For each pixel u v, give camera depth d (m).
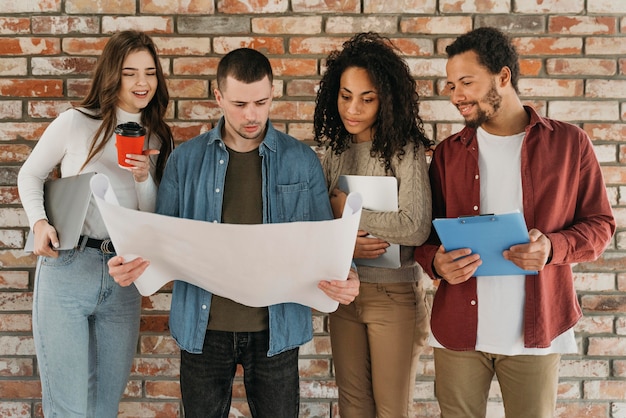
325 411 2.50
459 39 1.77
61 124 1.98
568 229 1.75
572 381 2.46
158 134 2.12
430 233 1.93
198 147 1.77
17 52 2.41
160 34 2.41
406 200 1.85
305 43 2.41
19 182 1.98
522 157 1.76
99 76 2.03
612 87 2.41
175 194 1.77
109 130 1.97
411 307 1.95
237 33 2.41
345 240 1.50
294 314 1.77
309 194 1.79
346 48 1.95
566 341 1.79
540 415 1.76
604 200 1.80
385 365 1.94
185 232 1.52
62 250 1.94
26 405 2.49
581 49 2.40
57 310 1.94
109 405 2.11
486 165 1.80
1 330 2.47
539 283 1.72
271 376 1.76
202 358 1.74
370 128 1.97
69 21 2.40
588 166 1.80
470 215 1.80
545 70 2.41
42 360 1.98
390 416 1.95
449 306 1.82
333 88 2.00
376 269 1.93
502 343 1.75
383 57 1.88
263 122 1.68
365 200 1.88
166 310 2.48
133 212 1.50
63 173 2.01
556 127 1.79
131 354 2.11
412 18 2.40
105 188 1.54
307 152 1.80
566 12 2.39
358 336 2.00
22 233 2.45
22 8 2.40
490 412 2.50
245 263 1.56
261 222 1.74
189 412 1.77
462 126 2.44
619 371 2.45
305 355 2.49
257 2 2.40
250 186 1.75
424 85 2.42
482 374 1.83
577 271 2.45
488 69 1.72
